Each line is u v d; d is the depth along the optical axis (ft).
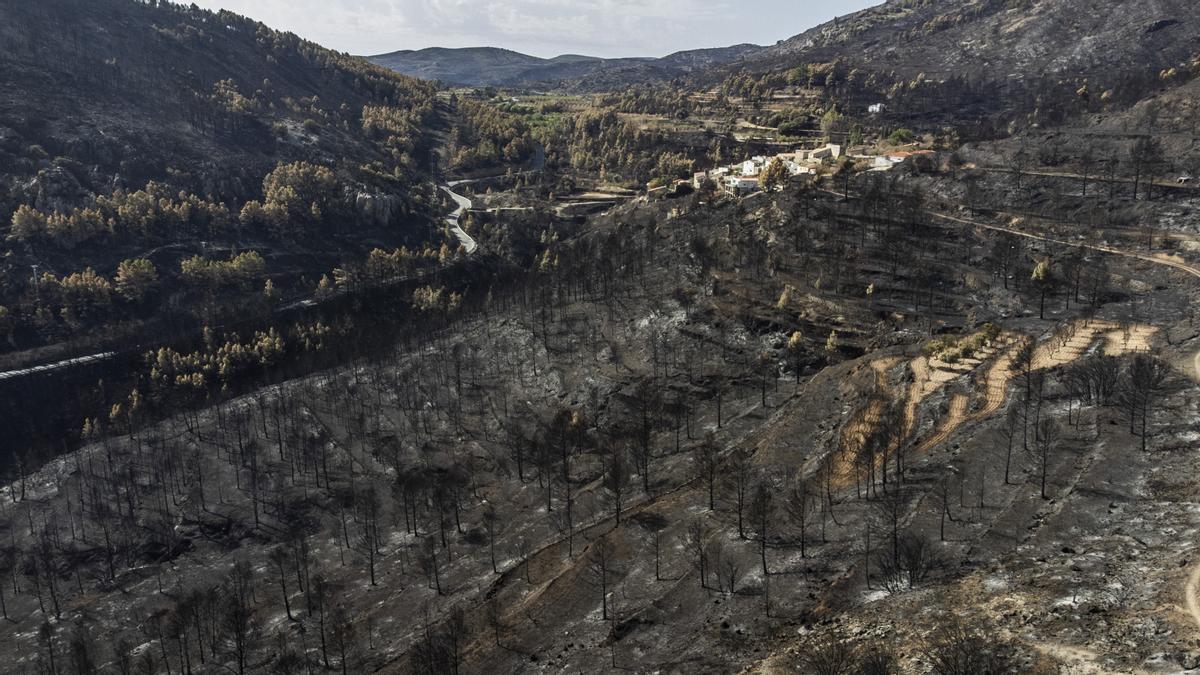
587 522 471.62
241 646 392.47
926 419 437.99
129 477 638.12
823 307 631.56
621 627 336.49
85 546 565.53
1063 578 257.96
